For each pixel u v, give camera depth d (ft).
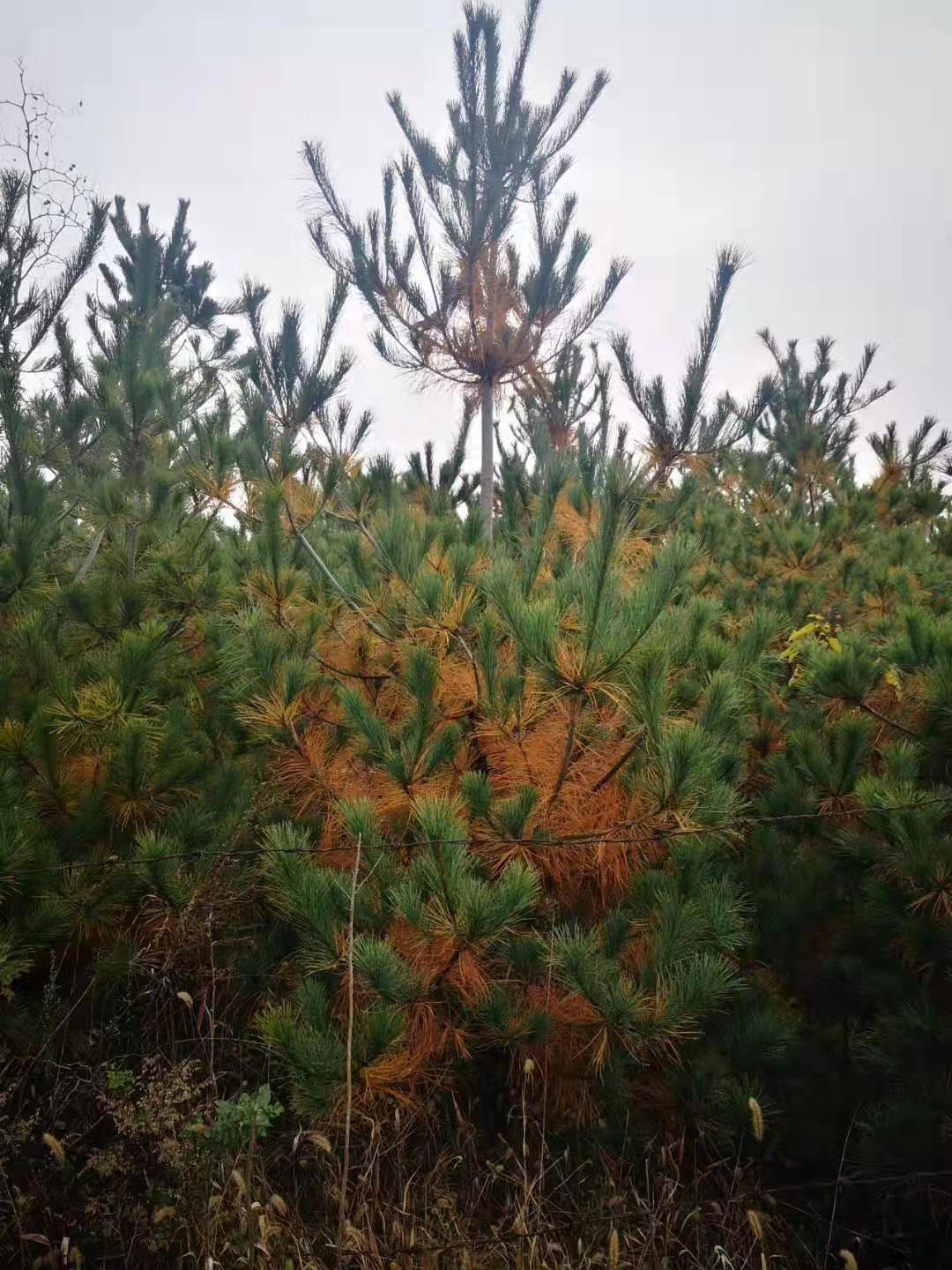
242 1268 7.27
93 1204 7.55
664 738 9.05
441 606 10.83
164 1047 9.74
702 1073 8.59
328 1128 8.50
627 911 9.30
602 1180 8.77
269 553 12.39
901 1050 8.37
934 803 8.73
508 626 9.47
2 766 9.88
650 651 8.96
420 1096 9.23
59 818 10.43
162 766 10.53
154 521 15.17
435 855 8.18
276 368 14.71
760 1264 7.95
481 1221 8.60
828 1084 8.74
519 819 9.19
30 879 9.14
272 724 10.77
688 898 8.76
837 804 10.34
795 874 9.78
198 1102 8.62
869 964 9.22
